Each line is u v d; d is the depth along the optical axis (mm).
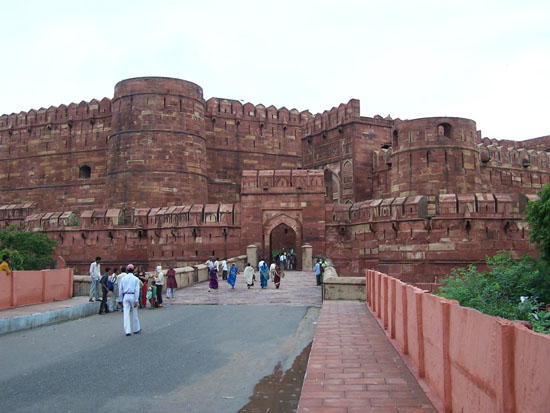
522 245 27781
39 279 16703
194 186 40469
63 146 48281
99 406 6617
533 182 42500
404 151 33344
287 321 13461
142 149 39125
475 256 27656
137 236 35906
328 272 20859
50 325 13664
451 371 5570
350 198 43688
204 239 33719
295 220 33656
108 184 40188
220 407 6551
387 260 30125
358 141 43812
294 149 50750
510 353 3969
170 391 7238
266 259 33375
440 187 32062
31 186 49094
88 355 9625
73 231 36688
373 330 11273
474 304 12000
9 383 7785
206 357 9305
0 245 32594
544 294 15422
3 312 13883
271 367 8555
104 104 47156
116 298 16906
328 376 7449
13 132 50688
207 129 47344
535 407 3502
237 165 48125
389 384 6969
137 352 9797
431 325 6484
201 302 18172
